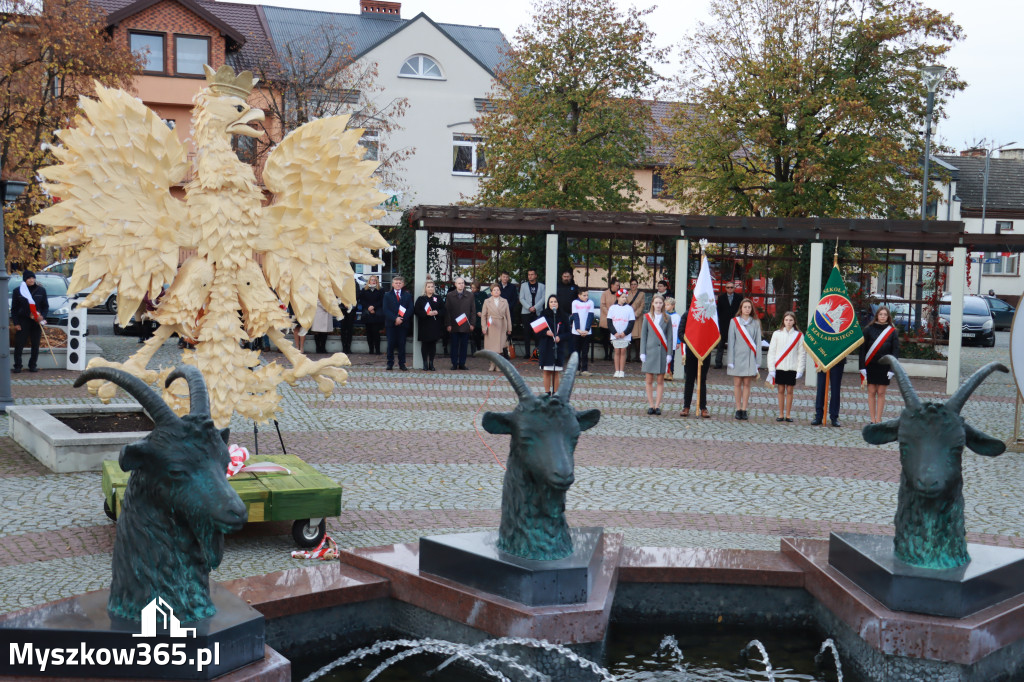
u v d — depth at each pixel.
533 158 28.83
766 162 28.58
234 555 7.04
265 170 7.98
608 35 28.55
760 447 12.44
